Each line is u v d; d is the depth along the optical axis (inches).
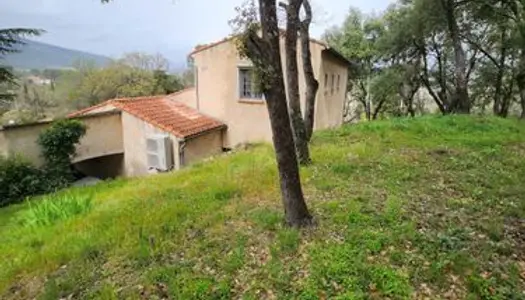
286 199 187.0
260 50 160.4
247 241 181.2
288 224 188.5
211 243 183.6
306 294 138.7
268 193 246.4
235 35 165.8
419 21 729.6
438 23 715.4
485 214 197.8
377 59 950.4
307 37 308.8
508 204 208.4
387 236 171.0
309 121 318.0
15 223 296.4
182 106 623.2
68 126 481.7
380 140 382.9
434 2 677.9
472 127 435.5
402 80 855.1
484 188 235.0
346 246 165.0
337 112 740.0
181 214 224.4
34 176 455.2
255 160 352.2
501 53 768.3
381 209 203.5
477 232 177.9
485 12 662.5
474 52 808.9
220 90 587.2
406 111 1044.5
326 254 159.6
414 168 279.1
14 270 187.0
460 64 615.2
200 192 266.7
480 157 304.0
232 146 593.6
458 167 280.1
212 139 579.8
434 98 884.0
